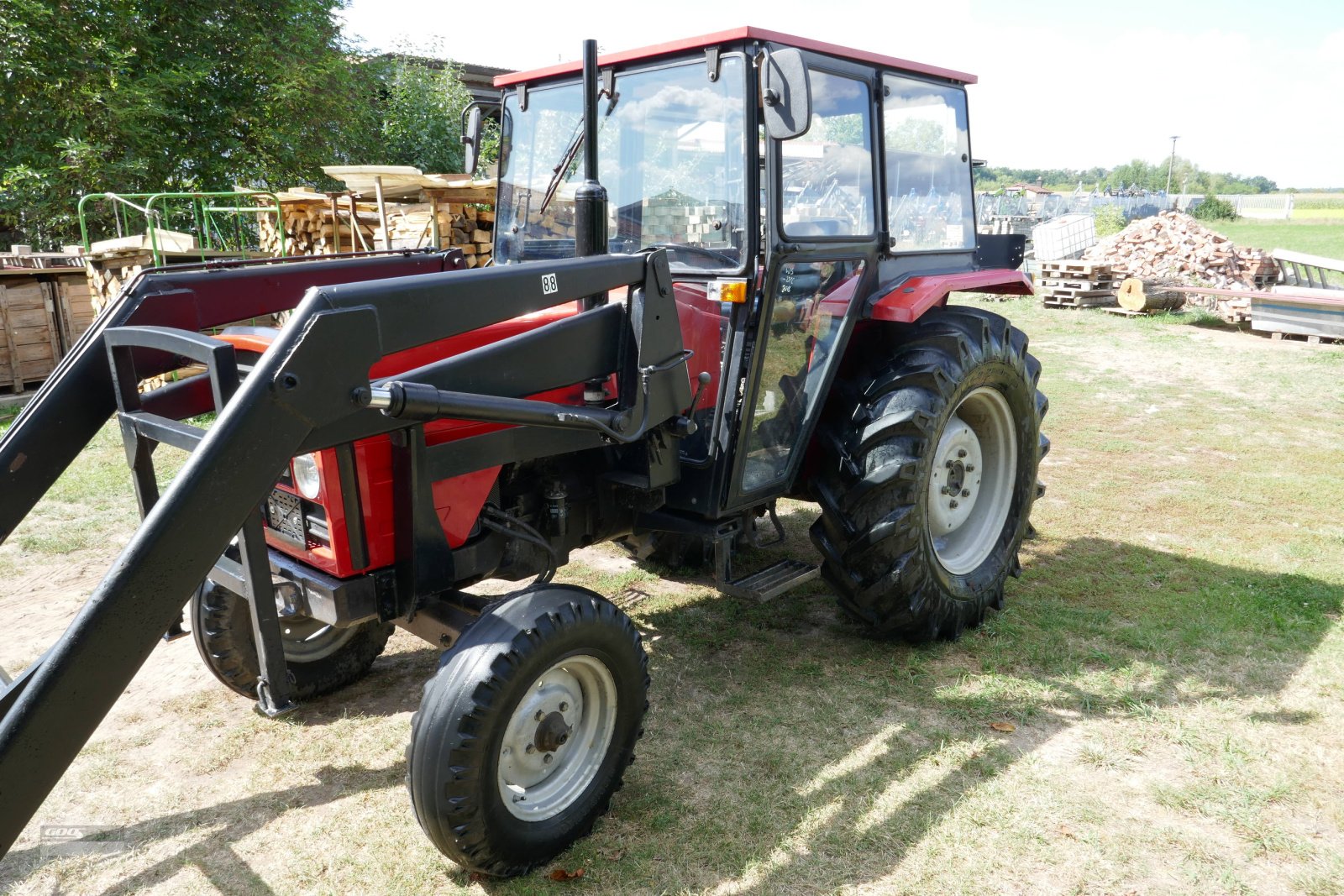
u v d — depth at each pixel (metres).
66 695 1.75
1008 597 4.15
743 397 3.12
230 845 2.60
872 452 3.43
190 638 3.92
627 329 2.75
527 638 2.32
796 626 3.94
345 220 7.85
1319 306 10.52
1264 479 5.80
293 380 1.92
